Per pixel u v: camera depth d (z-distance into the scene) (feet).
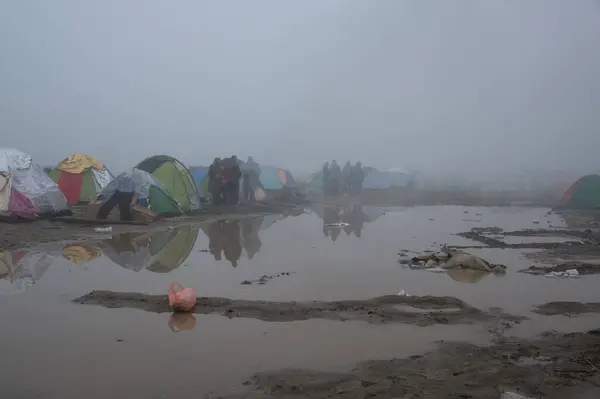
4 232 48.67
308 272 33.30
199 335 20.71
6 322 22.26
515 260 37.78
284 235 52.13
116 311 24.04
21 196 56.59
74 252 40.34
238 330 21.38
